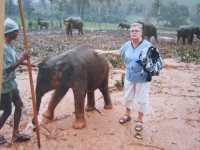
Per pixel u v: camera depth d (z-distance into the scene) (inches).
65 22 783.1
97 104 185.8
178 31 644.1
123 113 169.5
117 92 215.0
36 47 464.8
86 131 142.9
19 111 127.2
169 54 433.4
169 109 178.7
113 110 174.2
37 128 120.5
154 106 183.5
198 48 537.0
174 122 157.9
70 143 130.2
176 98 203.3
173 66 334.0
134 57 131.0
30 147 125.4
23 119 157.9
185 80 262.2
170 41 709.3
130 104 149.8
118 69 307.4
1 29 67.1
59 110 173.8
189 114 171.3
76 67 135.7
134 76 134.4
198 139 137.3
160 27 1487.5
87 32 989.2
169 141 134.4
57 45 509.4
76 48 144.8
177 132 144.9
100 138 135.9
